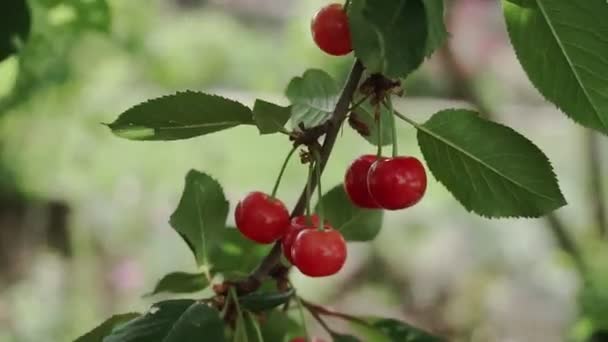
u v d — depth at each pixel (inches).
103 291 85.8
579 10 24.9
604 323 41.4
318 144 25.7
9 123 74.6
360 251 87.8
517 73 92.0
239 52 90.4
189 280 28.1
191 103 25.4
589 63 25.1
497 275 85.0
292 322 28.9
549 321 80.4
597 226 63.6
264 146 82.4
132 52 74.9
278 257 26.5
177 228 27.6
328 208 28.7
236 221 26.4
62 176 83.6
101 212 86.1
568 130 84.1
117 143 81.7
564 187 77.5
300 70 85.4
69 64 60.1
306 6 79.3
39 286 85.6
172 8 101.3
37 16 34.2
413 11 23.1
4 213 89.0
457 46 86.4
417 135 26.2
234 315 26.3
